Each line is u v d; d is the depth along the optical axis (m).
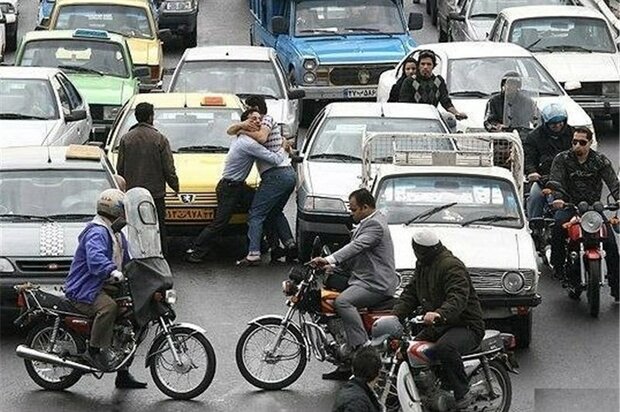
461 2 88.38
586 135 43.97
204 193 49.22
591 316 42.97
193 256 49.44
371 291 35.75
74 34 69.38
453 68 62.75
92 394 36.25
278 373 36.62
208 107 54.22
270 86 63.66
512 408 34.88
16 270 40.66
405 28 76.06
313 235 48.53
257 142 48.34
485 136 45.84
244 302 44.41
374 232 35.75
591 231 42.66
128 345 35.97
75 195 43.28
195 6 96.88
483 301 38.97
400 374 31.58
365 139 45.50
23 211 42.62
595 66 69.44
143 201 35.59
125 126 53.78
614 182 44.12
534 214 46.91
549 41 71.75
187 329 35.72
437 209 41.69
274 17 76.31
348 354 35.59
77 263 35.69
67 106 58.91
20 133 54.97
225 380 37.22
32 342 35.97
